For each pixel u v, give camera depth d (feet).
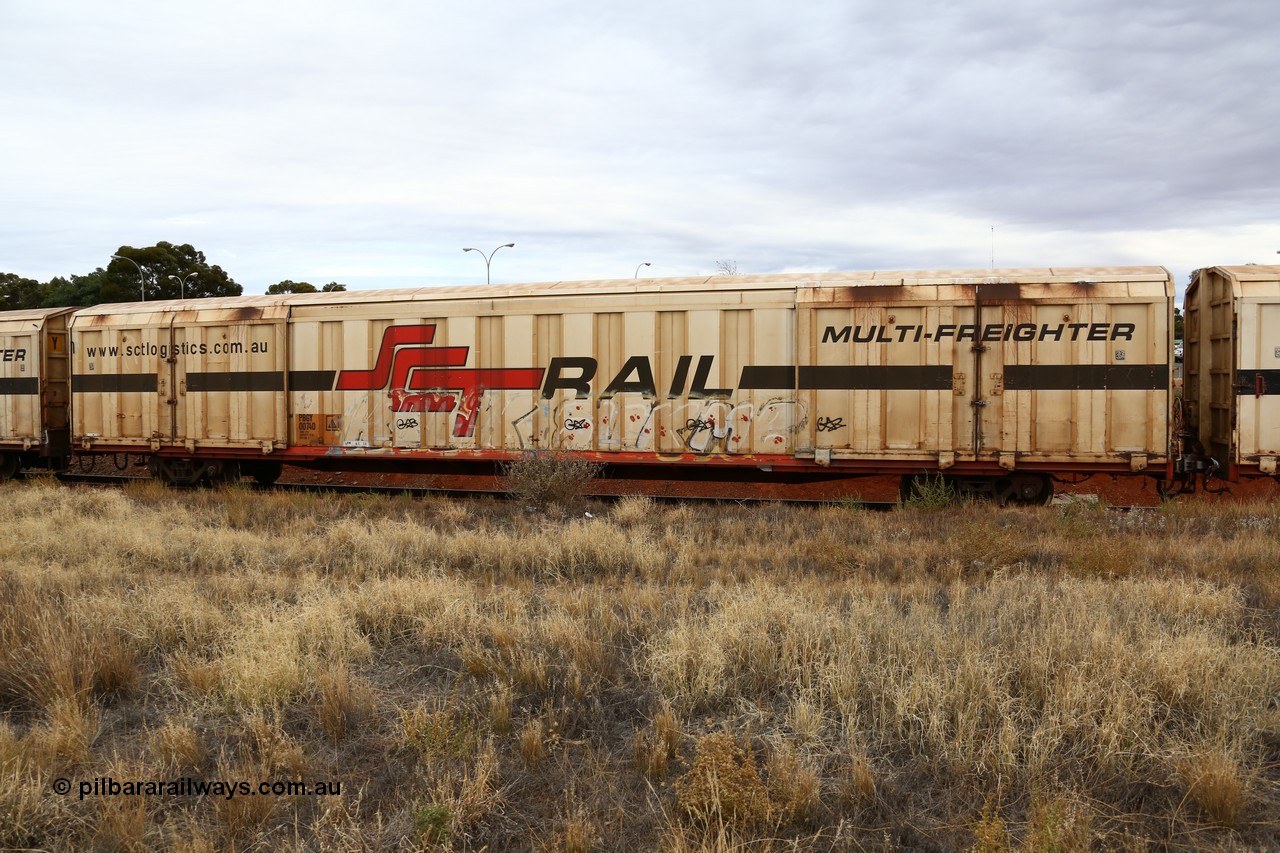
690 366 46.42
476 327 49.57
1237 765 15.05
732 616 22.47
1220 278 43.47
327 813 13.52
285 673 19.13
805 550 34.01
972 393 43.04
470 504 46.75
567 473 45.01
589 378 47.78
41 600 24.89
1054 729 16.11
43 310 62.28
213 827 13.73
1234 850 12.98
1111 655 18.90
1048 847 12.20
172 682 20.01
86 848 13.23
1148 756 15.51
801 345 44.73
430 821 13.24
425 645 22.47
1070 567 30.22
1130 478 52.65
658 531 38.45
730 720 17.62
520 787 15.16
